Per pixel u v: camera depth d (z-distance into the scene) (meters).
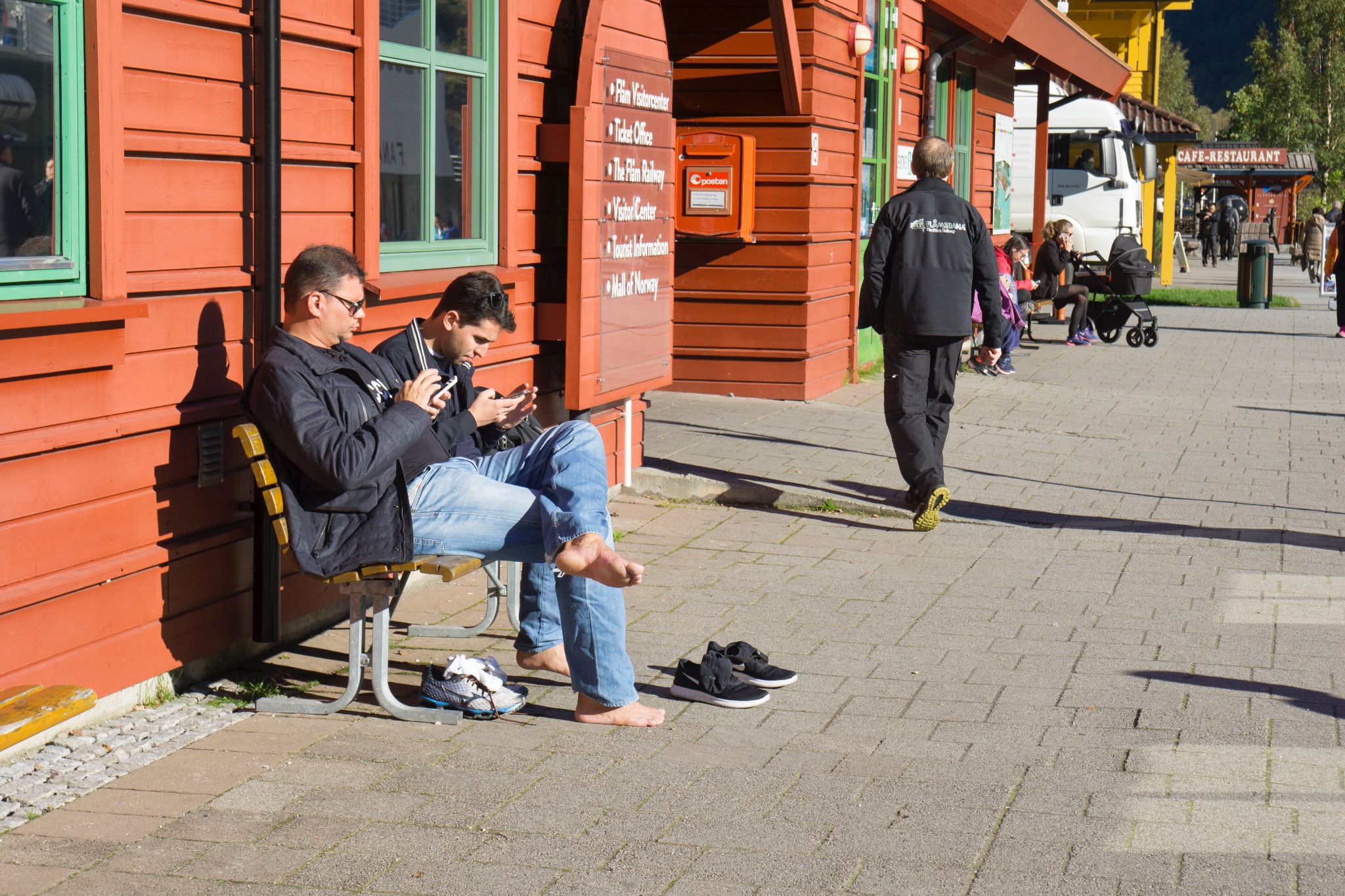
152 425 4.53
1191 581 6.64
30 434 4.08
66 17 4.14
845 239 13.04
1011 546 7.37
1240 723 4.65
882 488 8.61
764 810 3.90
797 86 11.47
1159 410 12.44
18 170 4.06
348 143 5.55
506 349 6.93
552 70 7.32
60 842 3.61
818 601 6.24
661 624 5.84
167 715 4.59
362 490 4.43
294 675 5.07
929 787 4.08
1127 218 22.66
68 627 4.28
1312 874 3.49
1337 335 19.70
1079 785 4.09
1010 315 14.69
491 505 4.55
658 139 8.12
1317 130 68.00
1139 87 31.72
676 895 3.37
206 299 4.79
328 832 3.71
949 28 16.77
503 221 6.85
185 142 4.62
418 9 6.10
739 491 8.38
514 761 4.26
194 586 4.84
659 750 4.38
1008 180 21.38
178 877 3.43
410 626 5.66
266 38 4.89
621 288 7.71
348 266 4.62
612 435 8.35
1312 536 7.63
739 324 12.12
